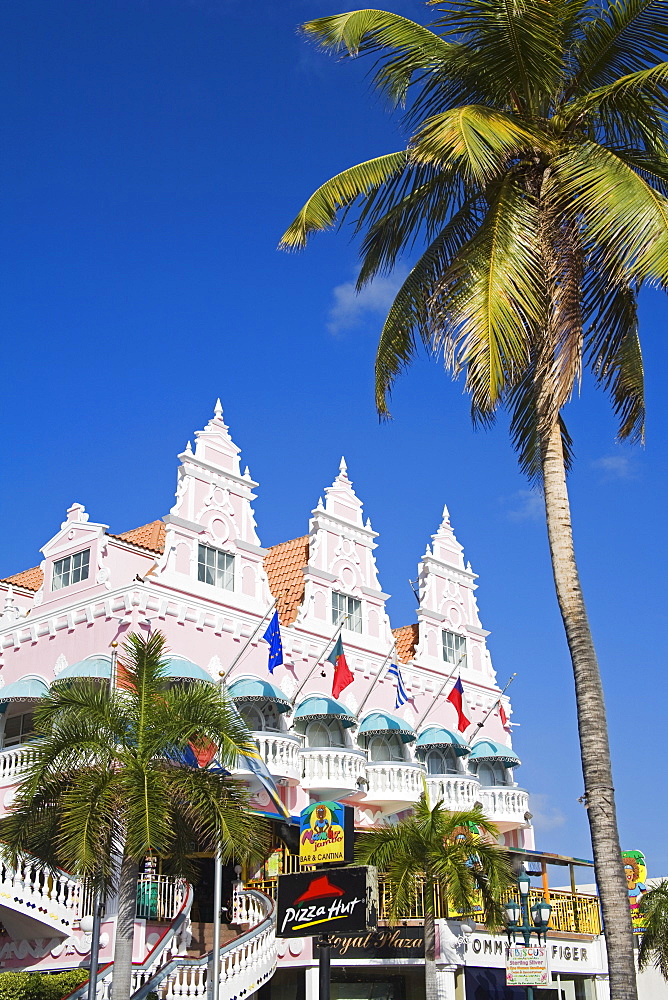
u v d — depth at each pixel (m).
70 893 26.08
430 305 21.27
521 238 19.33
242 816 20.38
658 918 38.75
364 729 36.88
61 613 32.75
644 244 17.78
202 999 23.66
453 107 21.73
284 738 31.72
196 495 33.97
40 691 31.95
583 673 17.64
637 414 22.31
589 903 36.56
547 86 20.48
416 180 22.50
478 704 43.97
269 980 28.28
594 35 20.64
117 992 19.64
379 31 21.58
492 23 20.08
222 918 28.58
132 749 20.50
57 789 20.47
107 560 32.31
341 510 40.00
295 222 21.69
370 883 23.98
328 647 36.81
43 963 26.22
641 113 20.34
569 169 19.53
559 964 33.50
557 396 19.12
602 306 20.73
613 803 16.94
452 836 25.12
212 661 32.44
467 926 29.47
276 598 37.88
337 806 24.92
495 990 30.05
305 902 22.34
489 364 18.06
